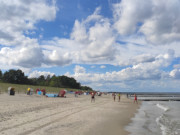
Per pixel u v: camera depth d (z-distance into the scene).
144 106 32.41
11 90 32.19
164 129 11.84
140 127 12.03
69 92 71.31
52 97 38.44
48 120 11.59
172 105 38.03
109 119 14.32
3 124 9.63
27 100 25.36
